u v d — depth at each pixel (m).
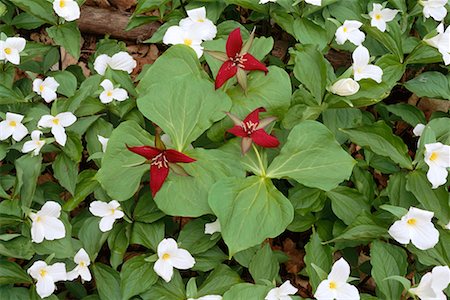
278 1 1.56
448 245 1.39
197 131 1.39
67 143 1.45
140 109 1.38
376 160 1.51
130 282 1.36
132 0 1.91
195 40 1.50
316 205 1.44
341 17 1.60
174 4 1.67
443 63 1.67
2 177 1.46
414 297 1.32
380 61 1.55
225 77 1.40
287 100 1.42
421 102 1.76
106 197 1.42
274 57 1.67
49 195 1.49
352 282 1.52
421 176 1.42
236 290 1.33
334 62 1.73
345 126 1.51
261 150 1.39
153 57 1.89
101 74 1.52
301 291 1.59
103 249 1.56
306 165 1.37
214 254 1.41
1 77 1.52
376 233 1.39
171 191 1.34
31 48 1.59
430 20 1.64
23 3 1.52
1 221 1.38
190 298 1.34
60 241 1.38
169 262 1.35
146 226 1.41
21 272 1.37
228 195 1.33
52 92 1.47
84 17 1.83
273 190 1.35
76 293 1.47
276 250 1.53
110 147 1.37
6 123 1.43
